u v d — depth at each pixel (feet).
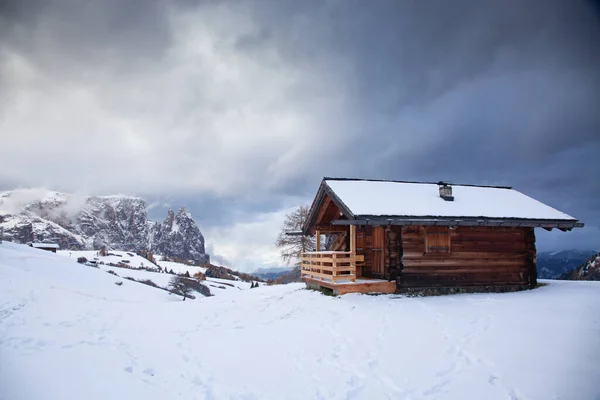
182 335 36.32
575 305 40.68
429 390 22.40
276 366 26.81
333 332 34.63
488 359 26.30
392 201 52.95
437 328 33.99
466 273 53.06
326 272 57.88
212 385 23.48
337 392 22.45
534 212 56.49
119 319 47.29
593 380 22.25
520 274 55.72
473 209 54.34
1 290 57.93
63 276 112.37
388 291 50.29
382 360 27.43
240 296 72.95
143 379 24.21
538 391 21.38
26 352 28.09
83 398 20.47
